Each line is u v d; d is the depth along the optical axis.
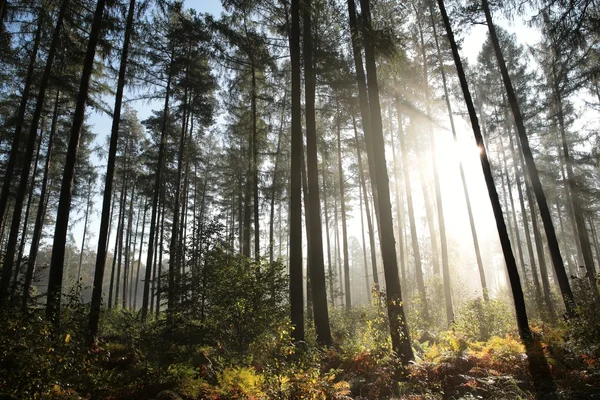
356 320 16.69
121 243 34.66
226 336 10.59
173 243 17.92
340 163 26.12
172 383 6.92
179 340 11.55
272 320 10.73
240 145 26.48
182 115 21.95
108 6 13.13
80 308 8.91
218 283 11.79
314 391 6.07
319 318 11.36
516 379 7.23
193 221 16.70
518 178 25.44
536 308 18.19
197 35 16.64
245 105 21.17
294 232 11.35
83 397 6.26
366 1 10.89
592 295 9.31
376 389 7.23
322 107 20.91
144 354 9.50
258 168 20.58
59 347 6.43
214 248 14.45
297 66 12.66
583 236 19.09
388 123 24.27
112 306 30.14
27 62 16.30
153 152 28.17
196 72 20.20
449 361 8.21
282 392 6.08
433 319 18.55
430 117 20.27
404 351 8.72
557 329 10.05
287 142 23.03
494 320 12.88
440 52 20.03
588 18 8.65
